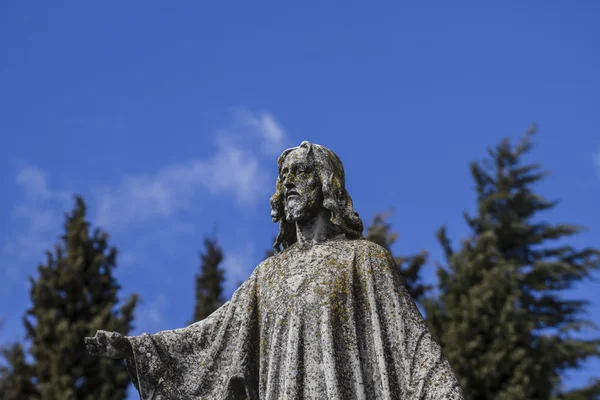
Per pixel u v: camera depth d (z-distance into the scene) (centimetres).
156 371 717
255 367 729
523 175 2877
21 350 2594
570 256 2730
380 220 2680
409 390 684
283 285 729
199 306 2803
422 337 705
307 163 767
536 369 2364
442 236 2698
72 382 2542
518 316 2411
